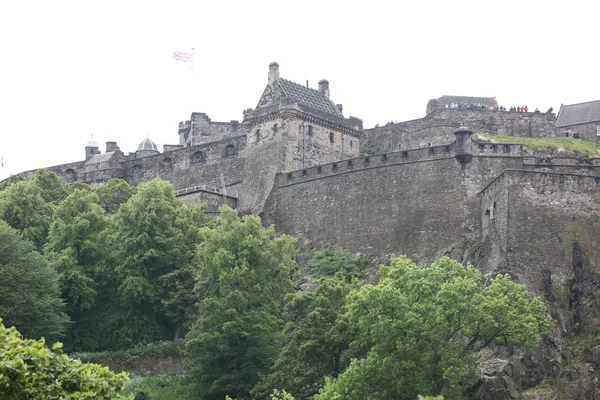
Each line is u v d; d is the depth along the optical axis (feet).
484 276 376.27
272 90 498.28
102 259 426.51
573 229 376.89
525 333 310.86
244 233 395.75
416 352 304.71
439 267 335.26
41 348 198.80
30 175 583.17
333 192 451.12
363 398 301.02
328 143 497.05
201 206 451.12
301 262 442.09
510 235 375.45
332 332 328.49
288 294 350.43
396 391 303.07
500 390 330.75
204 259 392.27
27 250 394.93
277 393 299.99
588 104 530.27
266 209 471.62
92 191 493.77
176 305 408.67
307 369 334.03
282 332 355.15
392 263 344.28
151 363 396.78
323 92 529.86
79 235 428.56
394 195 433.89
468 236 411.34
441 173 426.10
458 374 299.99
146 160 547.90
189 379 373.61
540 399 333.83
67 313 410.93
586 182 382.01
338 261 430.61
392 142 527.40
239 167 504.84
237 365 365.20
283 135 483.92
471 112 515.50
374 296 313.32
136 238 420.36
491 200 396.98
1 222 394.73
